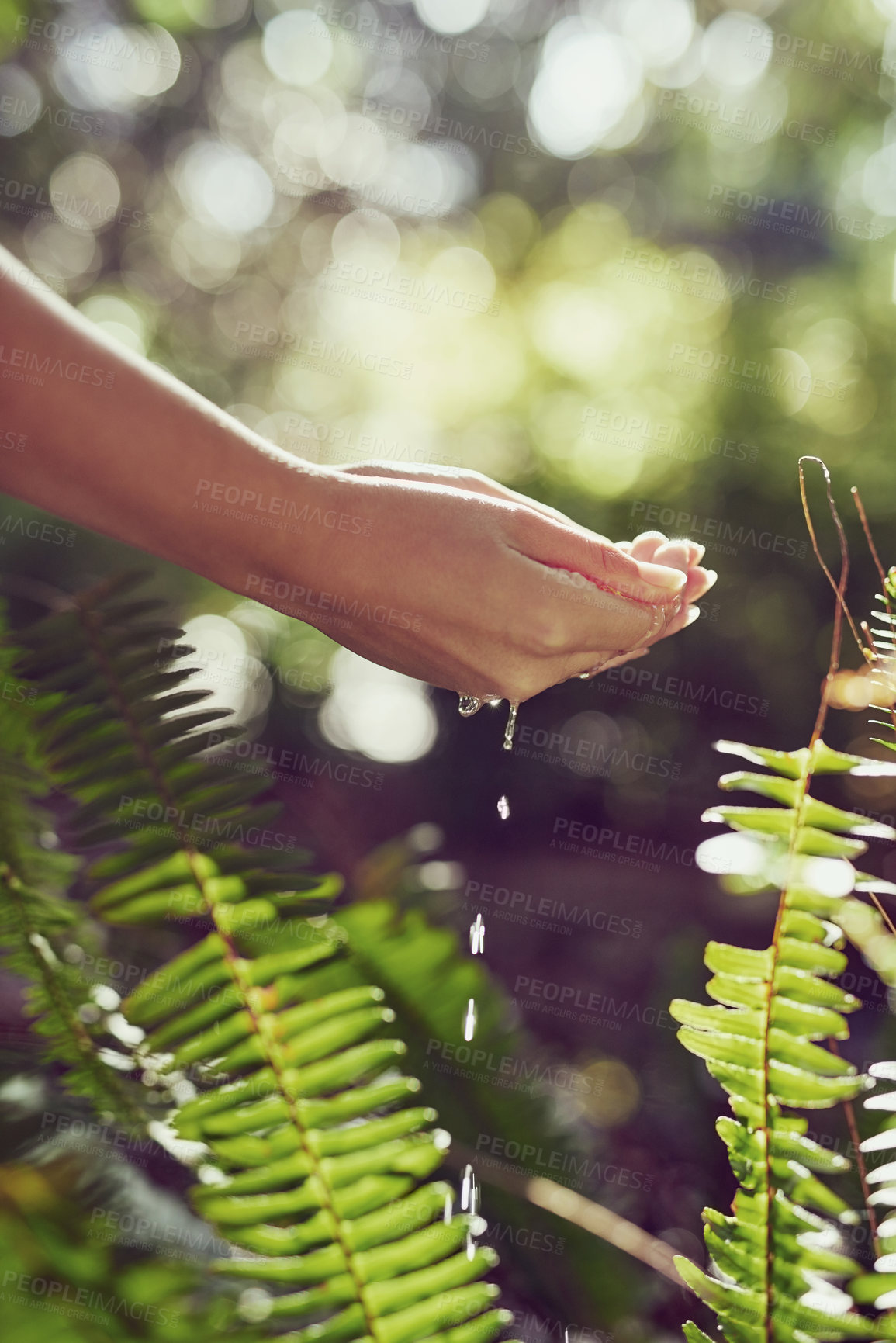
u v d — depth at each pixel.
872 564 3.20
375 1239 0.96
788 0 3.95
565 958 2.67
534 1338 1.08
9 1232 0.91
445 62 5.41
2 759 1.02
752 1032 0.96
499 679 1.03
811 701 3.43
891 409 3.38
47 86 3.70
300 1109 0.97
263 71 4.89
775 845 0.97
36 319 0.95
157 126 4.59
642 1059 1.57
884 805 2.20
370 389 4.66
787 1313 0.96
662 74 4.54
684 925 2.84
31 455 0.96
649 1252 1.13
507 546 1.00
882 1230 0.96
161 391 0.97
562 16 5.11
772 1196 0.96
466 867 3.59
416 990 1.18
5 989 1.10
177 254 4.80
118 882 0.99
